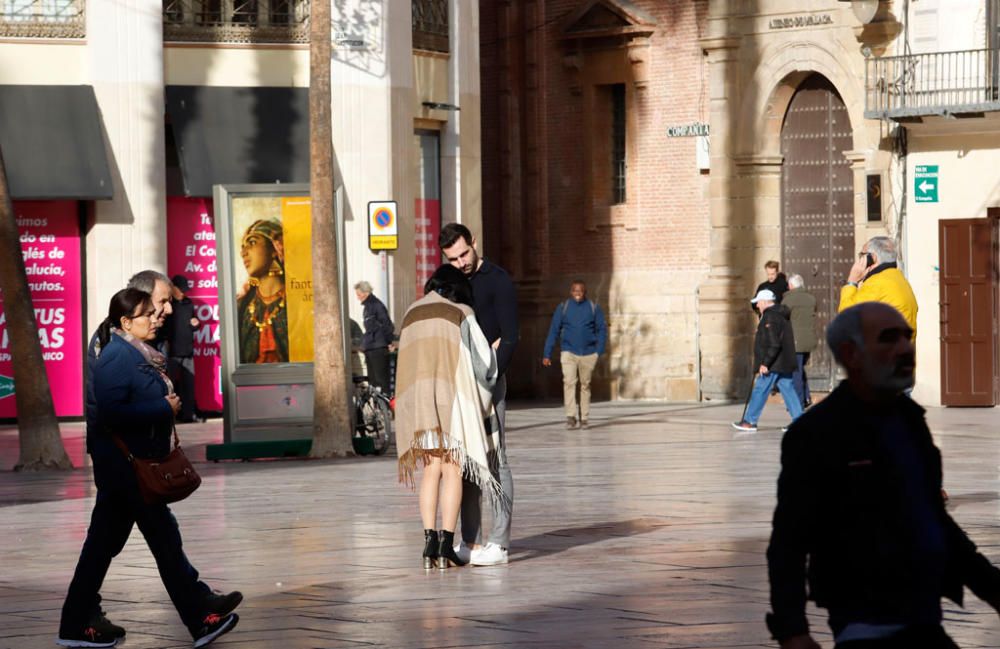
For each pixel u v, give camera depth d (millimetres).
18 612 14844
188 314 38938
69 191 37469
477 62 44094
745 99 48594
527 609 14234
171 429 13406
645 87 50500
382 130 40688
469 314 16719
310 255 31219
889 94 44719
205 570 16922
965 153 44094
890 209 45469
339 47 40438
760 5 48125
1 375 38969
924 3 44406
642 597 14680
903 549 7434
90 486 26812
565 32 51688
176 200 39906
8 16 38156
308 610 14438
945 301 44219
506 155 52844
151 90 38844
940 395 44438
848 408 7562
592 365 38594
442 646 12648
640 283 50750
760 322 36250
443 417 16562
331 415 31156
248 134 39281
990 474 25781
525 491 24000
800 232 48438
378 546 18531
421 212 42750
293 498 23922
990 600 7719
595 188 51625
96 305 38750
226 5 39719
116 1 38656
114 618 14516
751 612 13773
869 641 7379
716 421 40281
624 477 25922
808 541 7512
